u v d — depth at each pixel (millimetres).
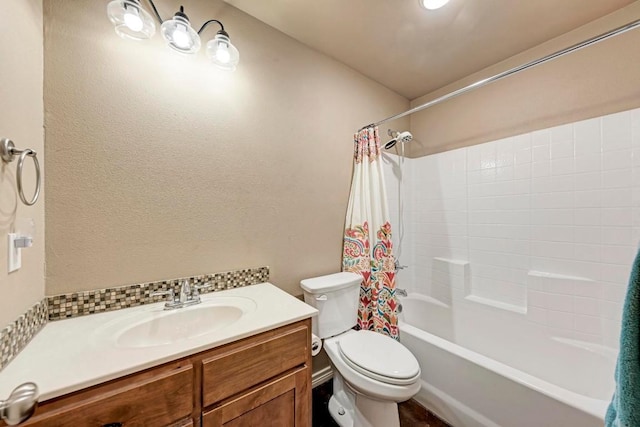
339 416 1390
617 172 1408
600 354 1384
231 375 801
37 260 839
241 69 1376
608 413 531
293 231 1595
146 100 1090
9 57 690
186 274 1193
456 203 2129
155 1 1118
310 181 1681
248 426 836
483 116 1987
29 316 772
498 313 1789
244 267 1382
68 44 931
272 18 1440
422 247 2381
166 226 1142
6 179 660
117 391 623
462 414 1319
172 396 696
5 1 673
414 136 2465
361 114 2006
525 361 1640
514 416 1128
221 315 1098
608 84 1456
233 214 1343
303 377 980
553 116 1646
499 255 1863
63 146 922
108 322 907
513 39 1642
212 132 1271
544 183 1660
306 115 1659
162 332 977
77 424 571
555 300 1565
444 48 1727
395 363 1215
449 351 1377
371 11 1395
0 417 412
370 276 1803
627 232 1375
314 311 1021
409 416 1445
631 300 467
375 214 1824
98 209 989
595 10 1416
